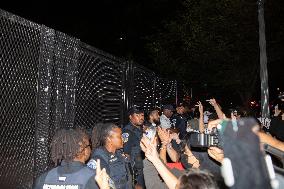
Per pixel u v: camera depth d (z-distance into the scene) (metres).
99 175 2.64
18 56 3.36
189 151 3.63
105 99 5.69
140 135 5.70
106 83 5.77
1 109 3.13
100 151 3.93
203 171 2.00
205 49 19.88
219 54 19.58
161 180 4.28
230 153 1.23
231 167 1.21
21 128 3.39
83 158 3.03
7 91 3.21
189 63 21.11
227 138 1.25
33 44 3.58
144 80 8.58
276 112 6.89
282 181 1.51
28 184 3.46
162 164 2.88
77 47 4.53
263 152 1.22
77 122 4.58
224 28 19.50
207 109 14.41
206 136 2.73
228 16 19.11
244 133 1.24
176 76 21.39
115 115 6.15
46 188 2.83
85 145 3.04
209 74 20.81
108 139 4.00
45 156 3.65
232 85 20.73
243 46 19.64
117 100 6.28
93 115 5.17
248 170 1.20
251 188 1.19
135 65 7.51
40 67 3.65
